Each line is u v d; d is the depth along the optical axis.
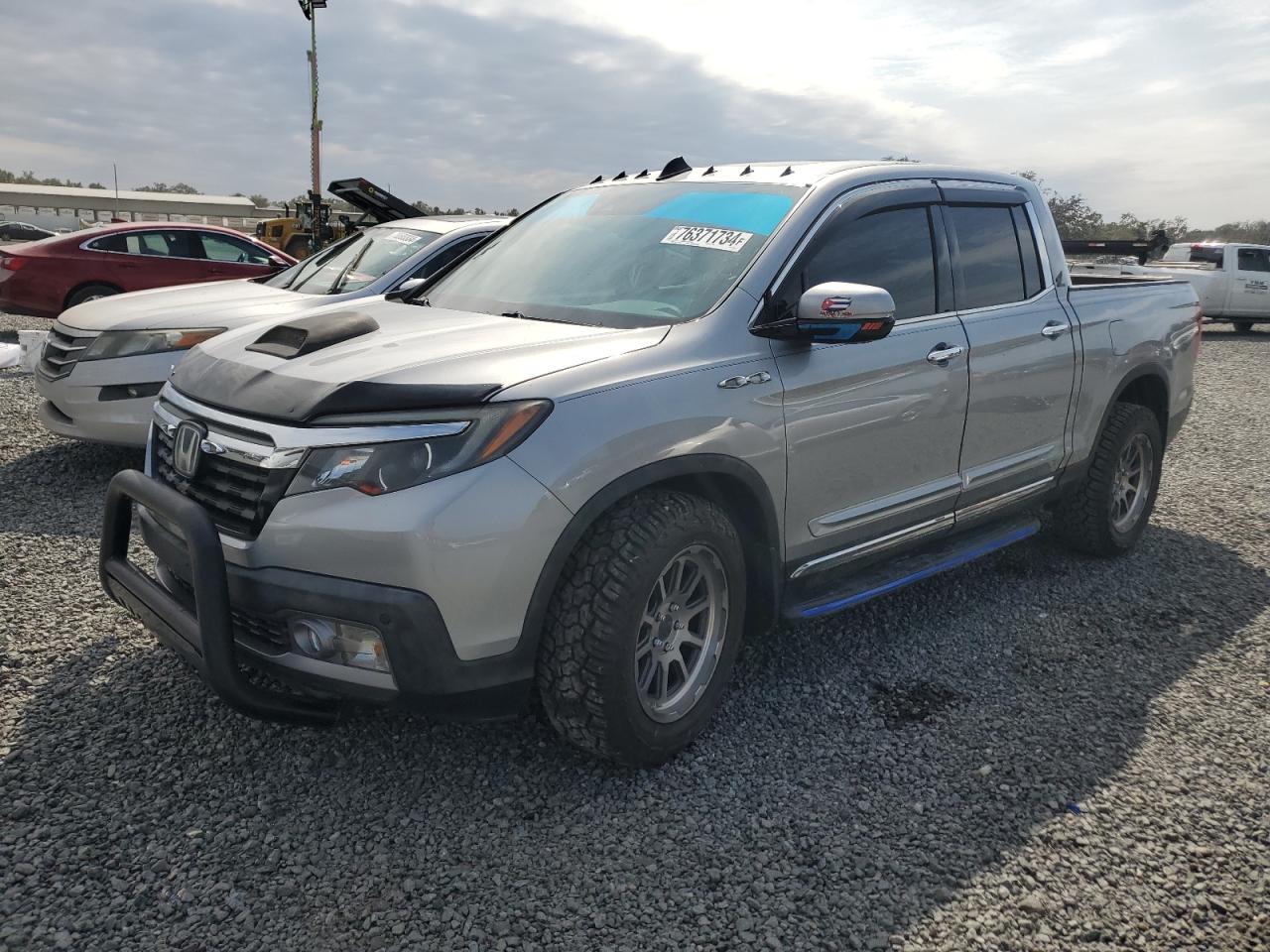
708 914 2.43
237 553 2.69
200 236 11.91
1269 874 2.65
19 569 4.43
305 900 2.42
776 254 3.41
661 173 4.28
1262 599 4.69
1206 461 7.67
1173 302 5.39
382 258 6.62
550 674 2.79
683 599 3.07
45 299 11.02
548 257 3.89
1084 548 5.09
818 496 3.44
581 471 2.69
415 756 3.08
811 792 2.97
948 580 4.84
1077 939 2.40
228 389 2.91
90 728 3.14
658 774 3.03
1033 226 4.57
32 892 2.40
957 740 3.31
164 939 2.27
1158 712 3.54
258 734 3.14
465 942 2.31
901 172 4.00
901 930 2.40
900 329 3.74
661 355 3.02
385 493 2.54
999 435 4.20
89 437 5.75
